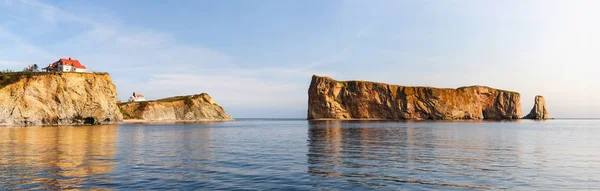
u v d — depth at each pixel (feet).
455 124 376.27
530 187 54.90
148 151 103.14
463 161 82.28
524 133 203.62
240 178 60.85
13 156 87.76
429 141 141.79
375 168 72.02
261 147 116.88
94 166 72.79
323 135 184.44
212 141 143.84
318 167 72.95
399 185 55.93
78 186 53.52
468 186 55.42
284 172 66.90
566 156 92.12
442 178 61.62
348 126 318.04
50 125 333.42
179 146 120.16
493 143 132.26
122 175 62.85
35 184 54.54
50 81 352.08
